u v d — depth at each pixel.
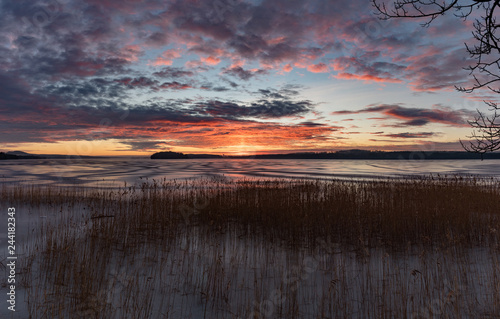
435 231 7.70
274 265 5.75
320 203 9.67
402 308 4.18
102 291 4.46
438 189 12.61
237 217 9.02
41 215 9.48
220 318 3.99
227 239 7.47
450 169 55.19
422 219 8.03
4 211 10.06
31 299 4.24
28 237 6.90
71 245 6.13
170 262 5.85
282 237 7.46
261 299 4.45
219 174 40.22
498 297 4.25
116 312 4.02
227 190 12.77
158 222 8.27
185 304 4.35
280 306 4.27
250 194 11.35
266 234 7.63
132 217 8.58
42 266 5.31
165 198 11.20
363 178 29.91
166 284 4.93
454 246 6.62
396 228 7.64
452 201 9.81
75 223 7.94
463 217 8.10
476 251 6.45
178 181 25.20
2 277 4.82
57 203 11.77
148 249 6.49
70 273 4.90
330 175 36.22
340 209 9.04
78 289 4.45
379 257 6.25
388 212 8.53
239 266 5.70
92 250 5.95
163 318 3.96
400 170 51.22
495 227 7.61
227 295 4.61
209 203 10.04
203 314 4.08
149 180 28.33
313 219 8.36
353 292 4.76
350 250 6.66
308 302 4.43
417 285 4.90
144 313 4.03
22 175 36.50
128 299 4.17
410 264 5.86
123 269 5.40
